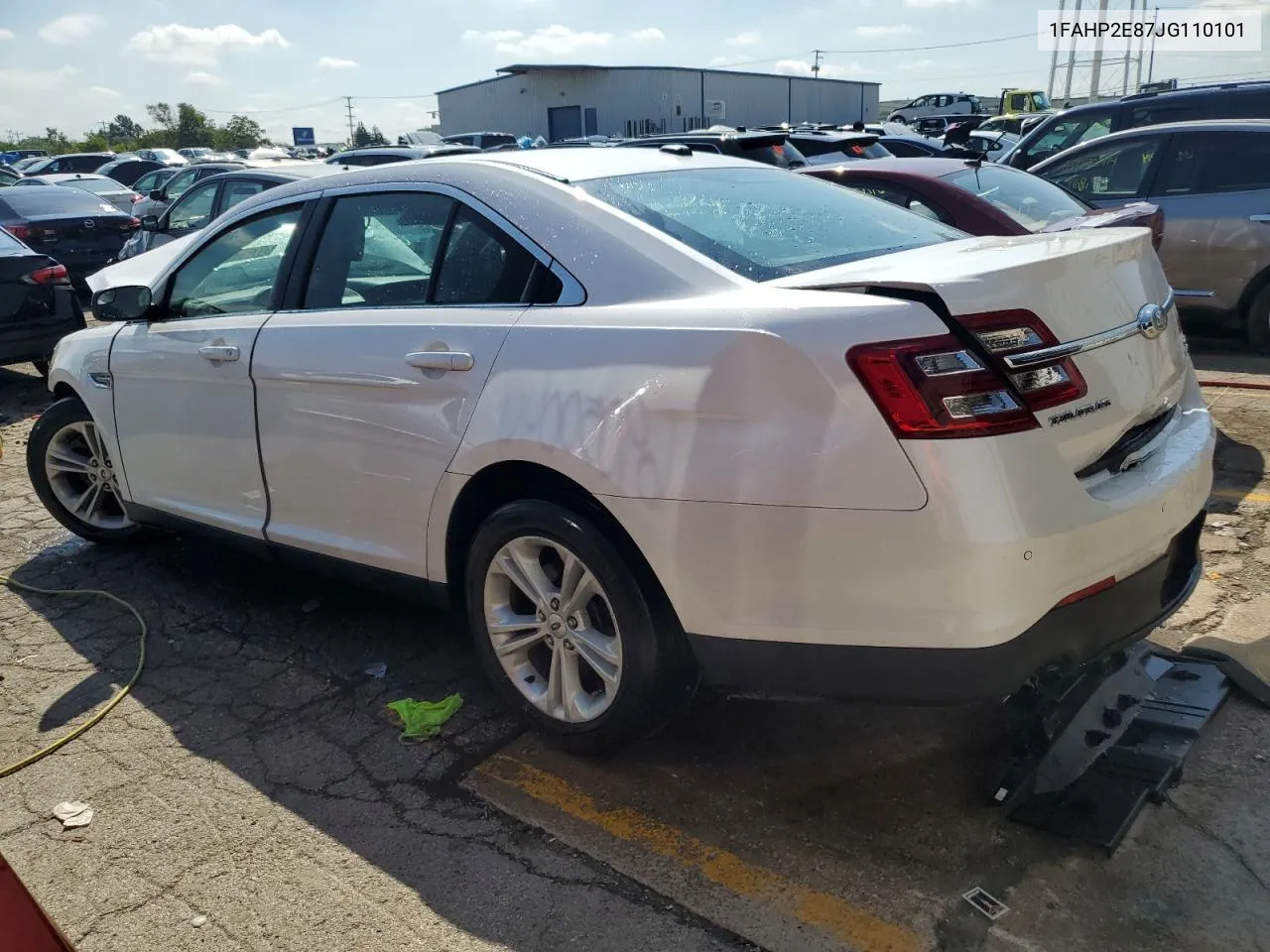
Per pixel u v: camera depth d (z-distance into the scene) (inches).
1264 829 100.8
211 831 110.7
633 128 1713.8
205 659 150.3
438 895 99.6
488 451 113.0
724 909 95.6
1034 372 90.6
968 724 122.7
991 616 88.5
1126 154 306.5
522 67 1724.9
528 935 94.0
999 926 91.1
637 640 107.7
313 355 132.9
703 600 99.4
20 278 317.1
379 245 134.3
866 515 89.7
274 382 138.5
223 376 146.3
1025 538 87.8
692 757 119.7
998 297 90.5
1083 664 99.3
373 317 129.3
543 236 116.9
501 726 129.3
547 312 112.4
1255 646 132.7
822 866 100.3
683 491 97.7
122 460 171.8
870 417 89.0
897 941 90.4
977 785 110.8
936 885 96.7
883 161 253.8
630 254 110.5
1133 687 120.4
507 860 104.1
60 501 190.7
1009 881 96.3
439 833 108.9
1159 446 108.3
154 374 159.3
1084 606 93.6
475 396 114.6
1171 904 92.3
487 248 121.8
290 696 139.0
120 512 190.7
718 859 102.3
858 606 92.3
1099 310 99.4
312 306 140.9
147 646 155.2
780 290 100.2
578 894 98.7
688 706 127.0
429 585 127.7
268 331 140.9
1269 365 282.0
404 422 122.5
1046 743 111.7
